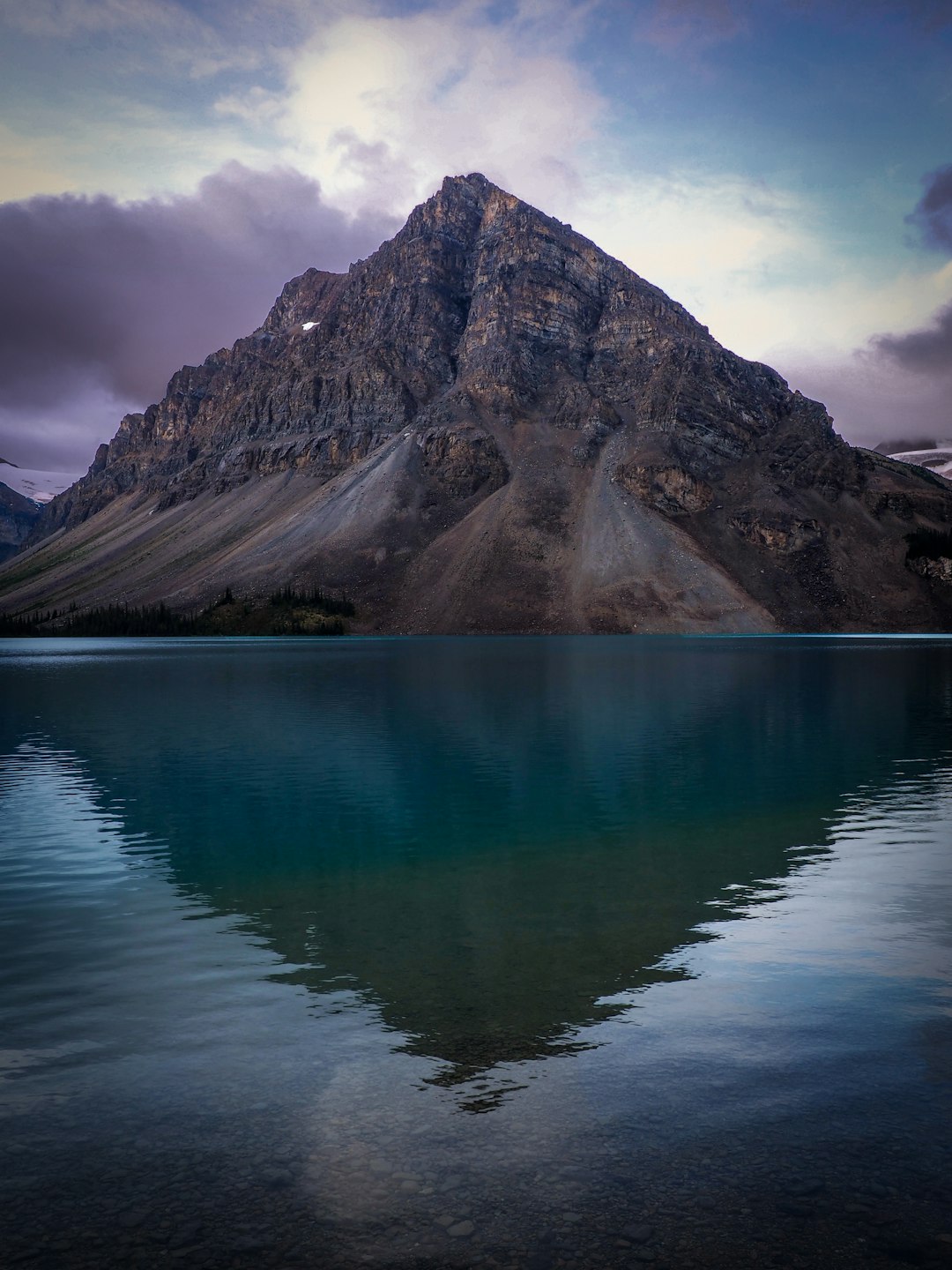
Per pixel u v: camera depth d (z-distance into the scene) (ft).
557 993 34.86
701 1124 24.68
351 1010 33.40
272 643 644.27
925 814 71.67
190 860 58.75
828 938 41.57
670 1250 19.31
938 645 536.01
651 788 83.82
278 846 62.64
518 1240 19.77
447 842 63.52
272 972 37.81
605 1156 23.16
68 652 477.77
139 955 40.16
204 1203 21.34
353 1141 24.03
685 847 61.52
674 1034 30.78
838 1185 21.72
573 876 53.98
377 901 48.91
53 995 35.24
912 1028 30.99
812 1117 24.93
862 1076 27.43
